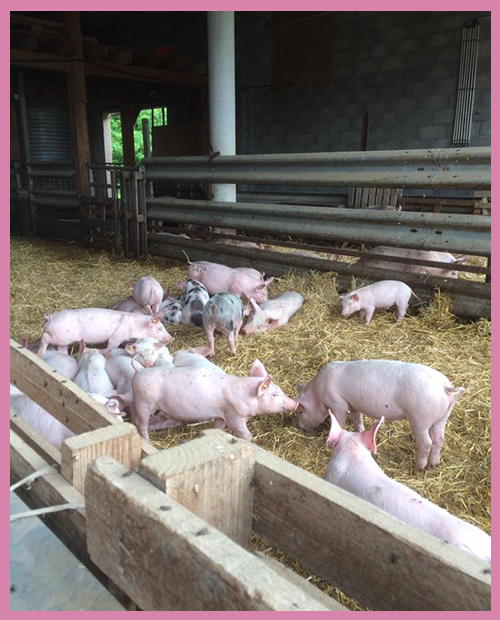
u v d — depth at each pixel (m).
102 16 16.66
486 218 4.46
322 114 11.45
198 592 0.97
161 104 15.62
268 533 1.35
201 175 6.86
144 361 3.60
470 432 3.08
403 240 4.95
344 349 4.13
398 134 10.32
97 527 1.25
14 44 9.21
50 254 8.52
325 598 1.38
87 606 1.19
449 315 4.66
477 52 9.09
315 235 5.64
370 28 10.29
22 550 1.36
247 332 4.53
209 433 1.36
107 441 1.49
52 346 4.34
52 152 12.48
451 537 1.73
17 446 1.76
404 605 1.11
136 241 7.91
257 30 12.26
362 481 2.04
